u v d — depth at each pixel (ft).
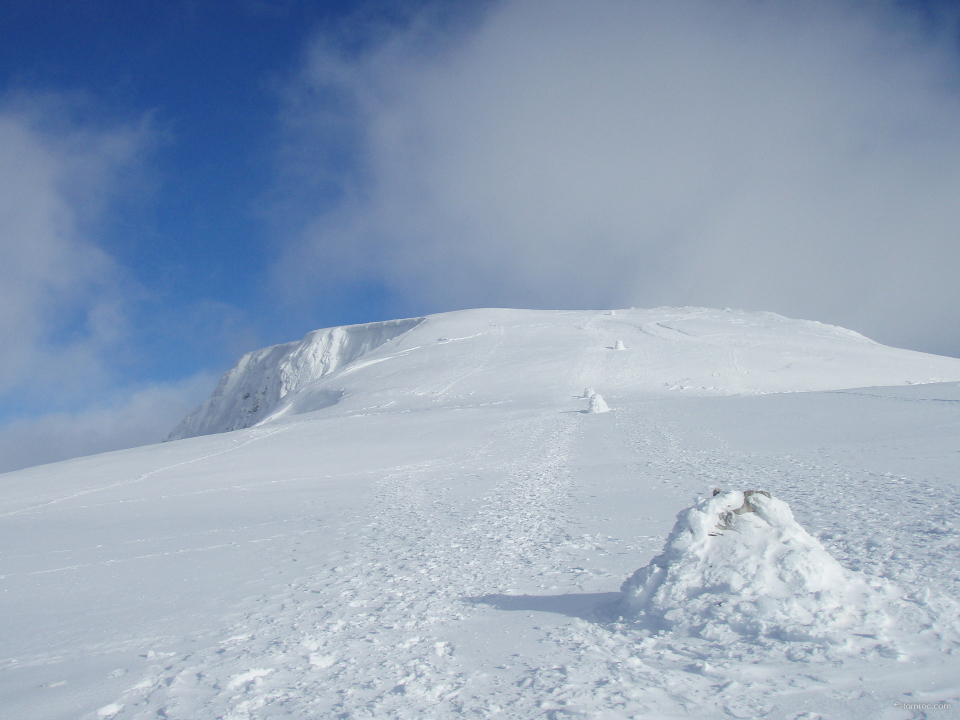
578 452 59.21
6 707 12.54
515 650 13.71
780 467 40.27
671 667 12.02
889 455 39.86
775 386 117.80
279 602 20.02
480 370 150.30
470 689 11.71
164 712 11.64
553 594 18.48
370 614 17.72
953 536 20.11
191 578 24.59
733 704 10.27
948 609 13.32
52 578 26.23
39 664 15.43
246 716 11.16
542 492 40.78
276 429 96.99
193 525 38.24
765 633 12.85
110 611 20.58
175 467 68.80
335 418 104.37
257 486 53.83
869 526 22.89
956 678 10.50
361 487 49.93
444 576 21.76
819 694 10.33
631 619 15.03
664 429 67.82
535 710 10.52
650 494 36.14
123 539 34.73
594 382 130.21
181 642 16.31
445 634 15.34
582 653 13.15
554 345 171.32
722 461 45.50
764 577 14.29
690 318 201.46
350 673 13.00
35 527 41.27
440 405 122.72
